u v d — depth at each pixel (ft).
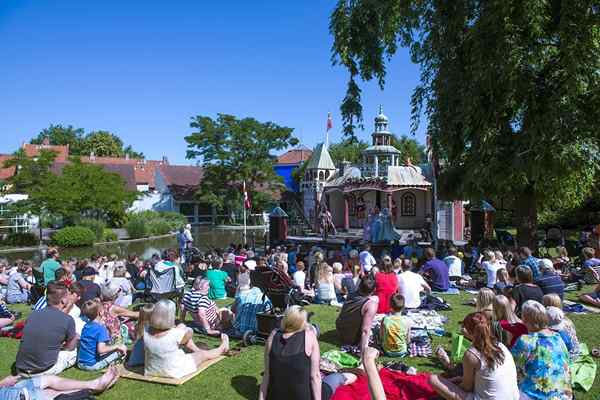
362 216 115.03
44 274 36.76
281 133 176.76
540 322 15.34
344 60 54.80
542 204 60.95
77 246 112.16
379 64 56.13
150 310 21.63
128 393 18.04
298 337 14.79
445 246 61.00
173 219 165.07
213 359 21.57
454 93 48.88
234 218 186.09
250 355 22.25
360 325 22.33
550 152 41.81
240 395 17.90
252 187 178.50
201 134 171.22
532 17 41.11
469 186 51.90
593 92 42.50
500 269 31.50
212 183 177.47
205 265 43.47
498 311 19.48
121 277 34.50
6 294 38.47
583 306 31.42
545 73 45.70
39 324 19.07
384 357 21.81
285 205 187.42
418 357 21.91
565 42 41.65
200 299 26.71
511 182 46.55
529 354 15.06
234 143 173.27
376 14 54.03
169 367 19.36
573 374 18.07
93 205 128.16
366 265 43.21
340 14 54.90
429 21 53.78
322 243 82.79
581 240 59.67
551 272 27.40
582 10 41.32
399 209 113.09
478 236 73.20
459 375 16.94
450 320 28.40
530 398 14.67
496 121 46.06
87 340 20.65
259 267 24.93
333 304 33.73
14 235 109.60
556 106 42.24
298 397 14.24
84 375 19.98
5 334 27.12
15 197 133.49
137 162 262.47
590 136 42.83
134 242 126.82
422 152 217.56
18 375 18.65
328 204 125.18
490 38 44.39
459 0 48.08
